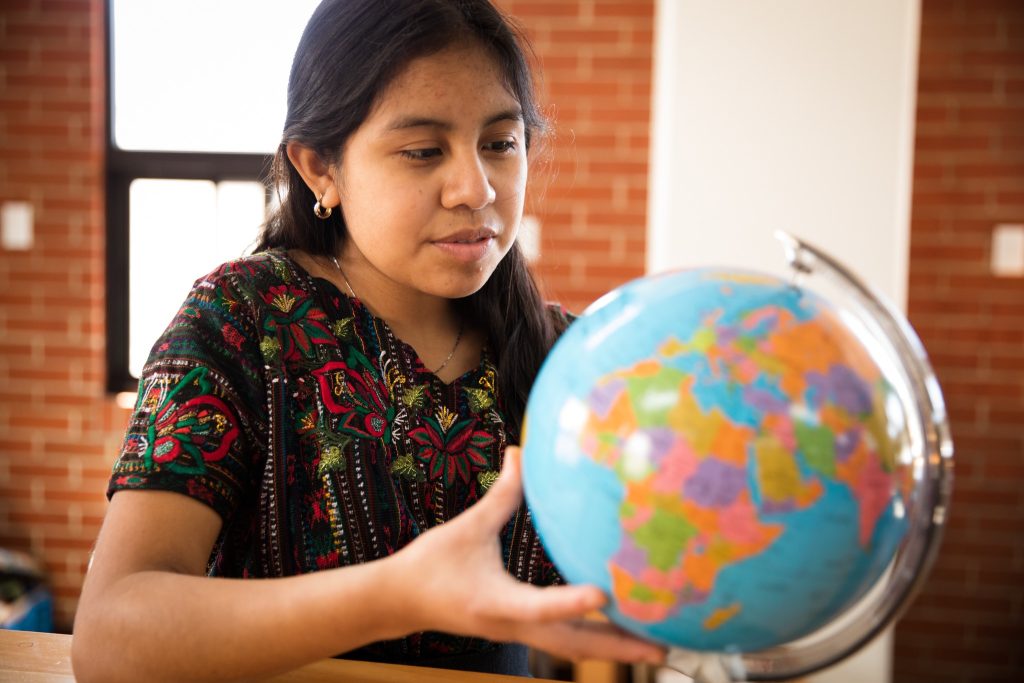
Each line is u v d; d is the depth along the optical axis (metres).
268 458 0.90
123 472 0.79
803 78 2.38
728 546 0.57
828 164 2.39
